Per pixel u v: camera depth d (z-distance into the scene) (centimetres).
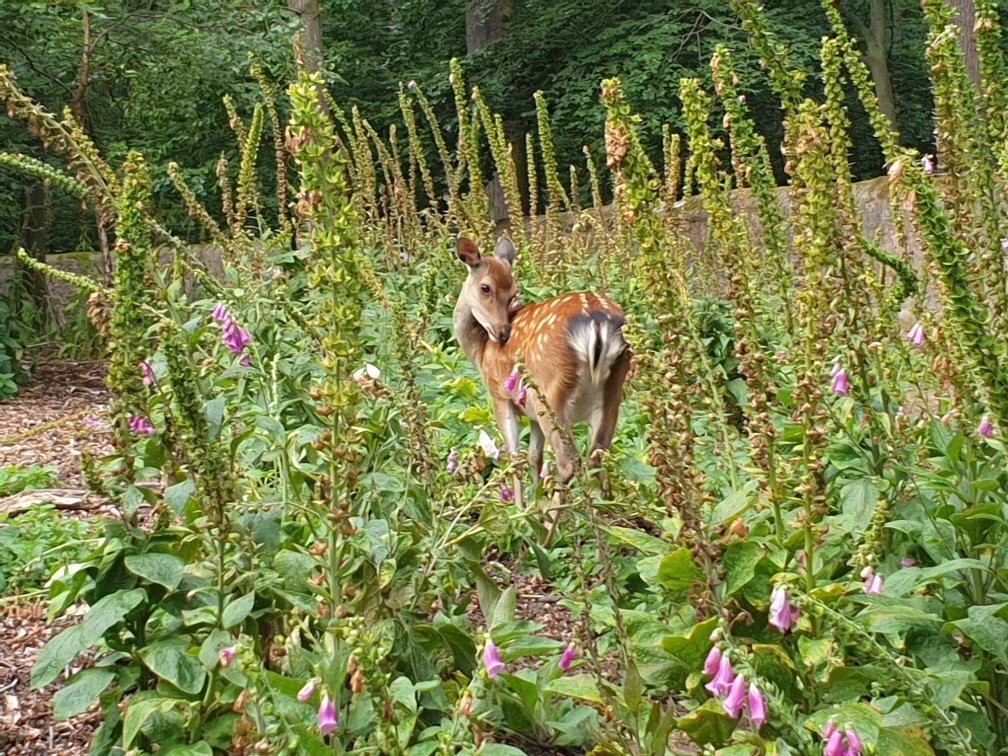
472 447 606
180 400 326
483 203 980
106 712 358
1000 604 309
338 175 312
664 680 337
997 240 362
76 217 1766
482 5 2131
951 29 370
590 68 1975
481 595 398
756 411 339
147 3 1324
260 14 1330
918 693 277
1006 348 338
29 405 1073
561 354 570
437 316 856
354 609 340
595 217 995
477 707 355
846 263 382
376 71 2236
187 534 352
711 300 775
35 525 588
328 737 315
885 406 381
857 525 348
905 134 2223
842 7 2027
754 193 396
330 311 318
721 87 381
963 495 348
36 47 1249
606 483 476
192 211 793
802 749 284
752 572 324
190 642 343
